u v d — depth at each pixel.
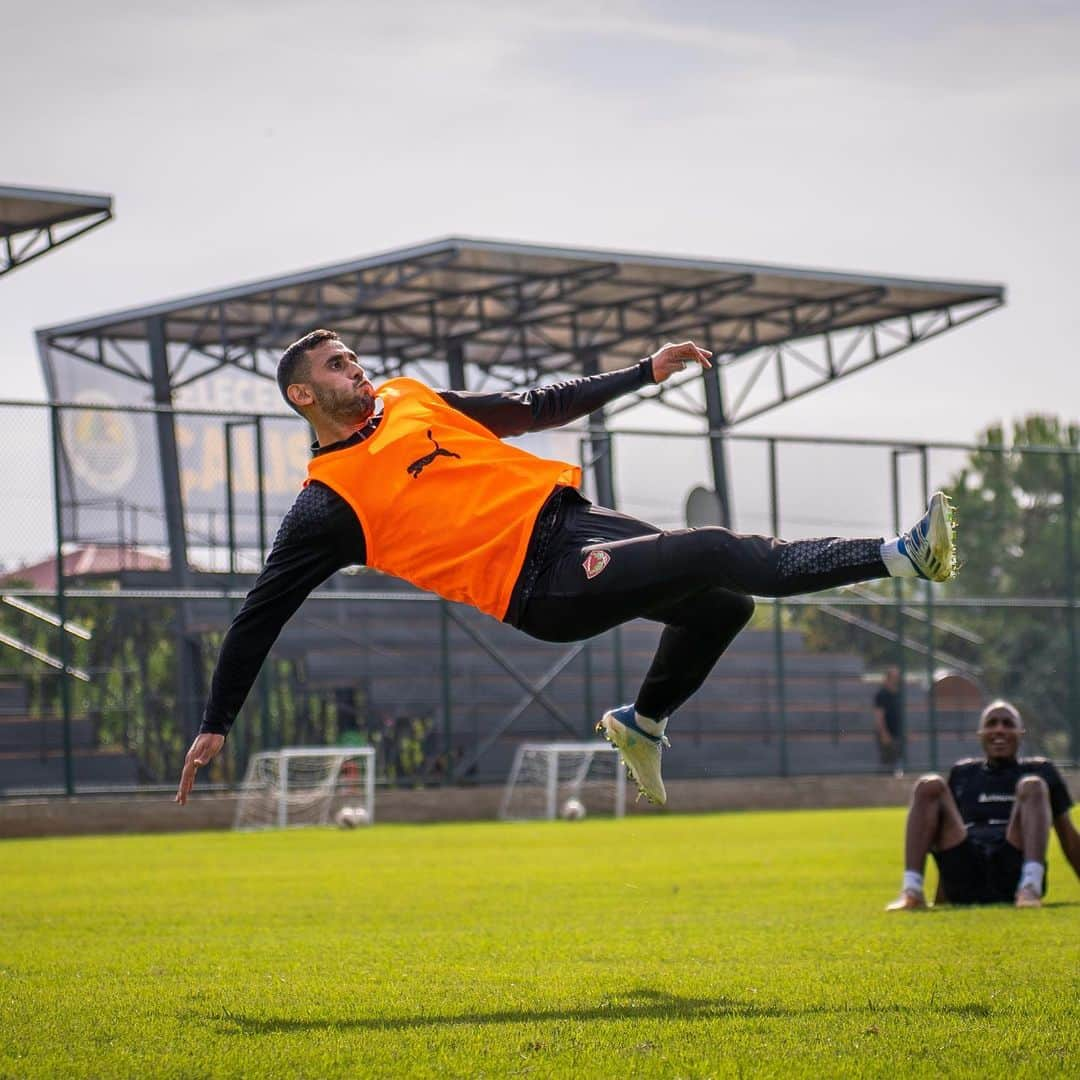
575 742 25.39
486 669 25.30
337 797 23.25
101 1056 4.88
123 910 10.18
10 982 6.63
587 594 5.65
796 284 31.16
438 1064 4.68
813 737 26.86
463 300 32.19
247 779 23.14
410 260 27.61
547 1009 5.73
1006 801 9.67
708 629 5.96
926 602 26.25
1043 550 27.28
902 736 26.36
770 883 11.86
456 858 15.20
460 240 27.00
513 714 25.11
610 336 35.78
